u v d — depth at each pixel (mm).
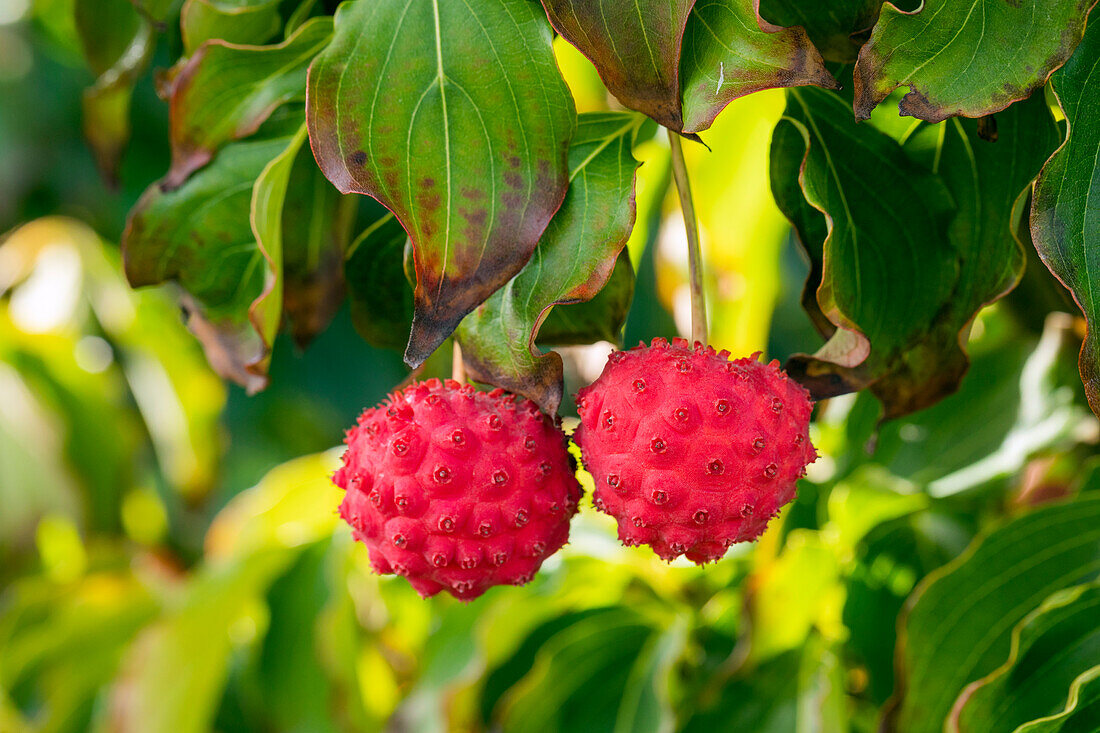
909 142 288
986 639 313
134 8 333
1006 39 263
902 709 314
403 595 425
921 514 350
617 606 366
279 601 418
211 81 298
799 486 364
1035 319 350
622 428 275
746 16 266
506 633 359
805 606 340
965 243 291
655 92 266
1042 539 314
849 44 282
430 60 272
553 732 356
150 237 307
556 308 296
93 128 330
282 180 296
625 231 273
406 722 368
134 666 411
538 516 281
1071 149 266
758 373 279
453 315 267
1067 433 341
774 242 394
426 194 269
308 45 298
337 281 326
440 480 277
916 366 298
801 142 290
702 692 339
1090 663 303
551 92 271
